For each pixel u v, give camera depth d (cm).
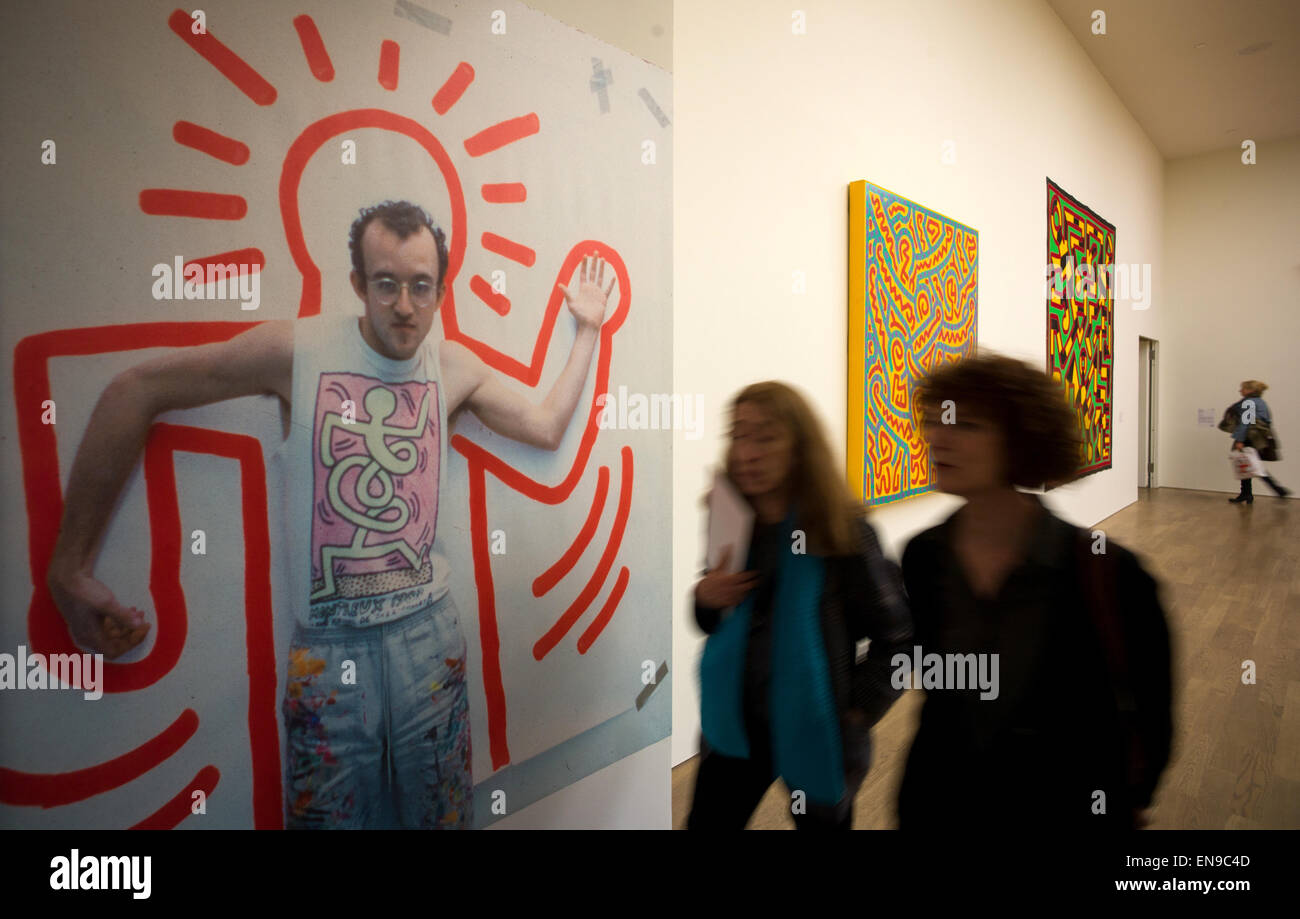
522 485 162
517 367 160
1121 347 773
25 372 96
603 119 179
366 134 131
